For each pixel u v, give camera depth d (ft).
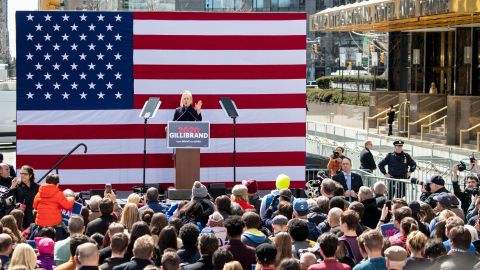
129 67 71.31
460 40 134.51
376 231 29.55
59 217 48.39
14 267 26.76
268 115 72.69
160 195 68.23
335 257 32.04
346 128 152.05
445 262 28.43
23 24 70.18
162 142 71.87
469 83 133.69
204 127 66.13
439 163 95.50
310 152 117.50
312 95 215.92
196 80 71.87
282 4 326.24
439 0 97.30
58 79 70.74
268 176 72.95
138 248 29.99
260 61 72.38
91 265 28.60
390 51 160.15
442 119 136.77
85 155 71.05
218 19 71.82
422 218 41.91
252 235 34.73
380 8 115.55
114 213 45.27
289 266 27.32
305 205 38.70
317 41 322.96
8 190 54.70
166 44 71.46
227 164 72.49
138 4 315.78
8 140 142.92
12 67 307.37
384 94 157.58
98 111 71.10
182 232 32.96
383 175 79.05
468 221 46.60
